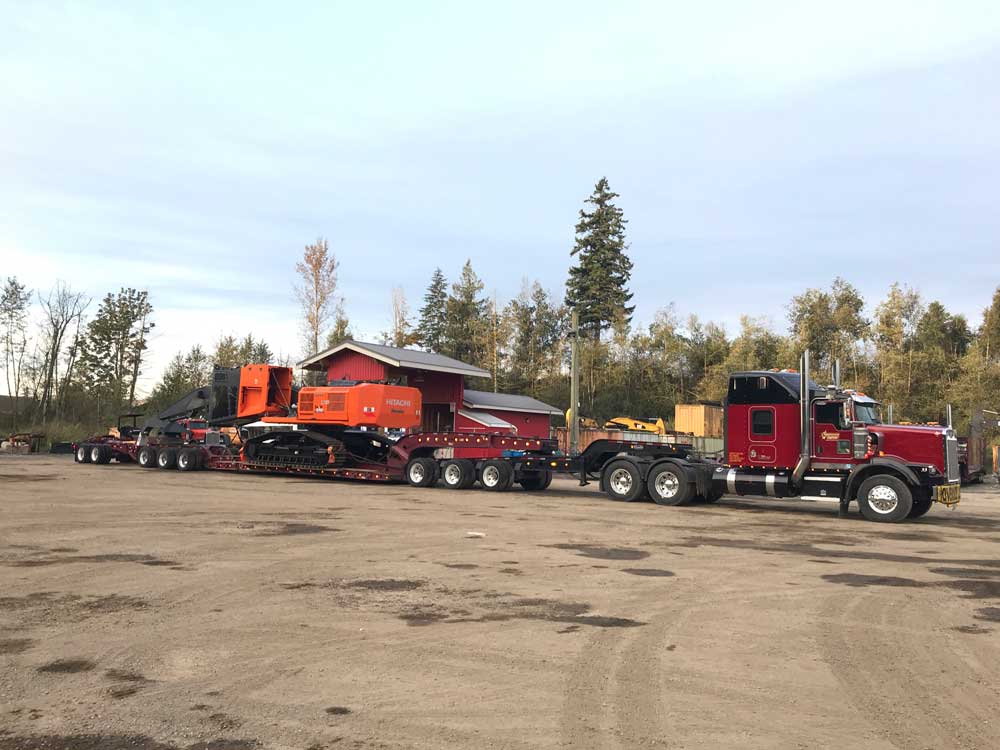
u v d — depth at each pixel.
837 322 51.12
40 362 50.47
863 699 4.96
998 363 44.97
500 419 38.81
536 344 59.72
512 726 4.43
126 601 7.34
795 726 4.48
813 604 7.70
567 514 15.43
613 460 18.92
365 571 8.98
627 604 7.54
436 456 21.28
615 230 65.12
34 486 18.83
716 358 52.94
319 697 4.87
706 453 19.16
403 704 4.76
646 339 53.94
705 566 9.75
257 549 10.37
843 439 16.22
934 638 6.48
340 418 22.64
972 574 9.57
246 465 24.28
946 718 4.64
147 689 4.98
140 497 16.73
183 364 52.00
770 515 16.45
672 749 4.12
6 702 4.73
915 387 47.50
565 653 5.87
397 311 60.78
